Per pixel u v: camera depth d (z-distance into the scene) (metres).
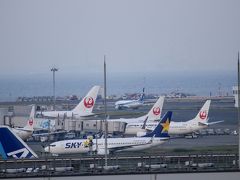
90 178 164.88
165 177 166.12
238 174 167.62
